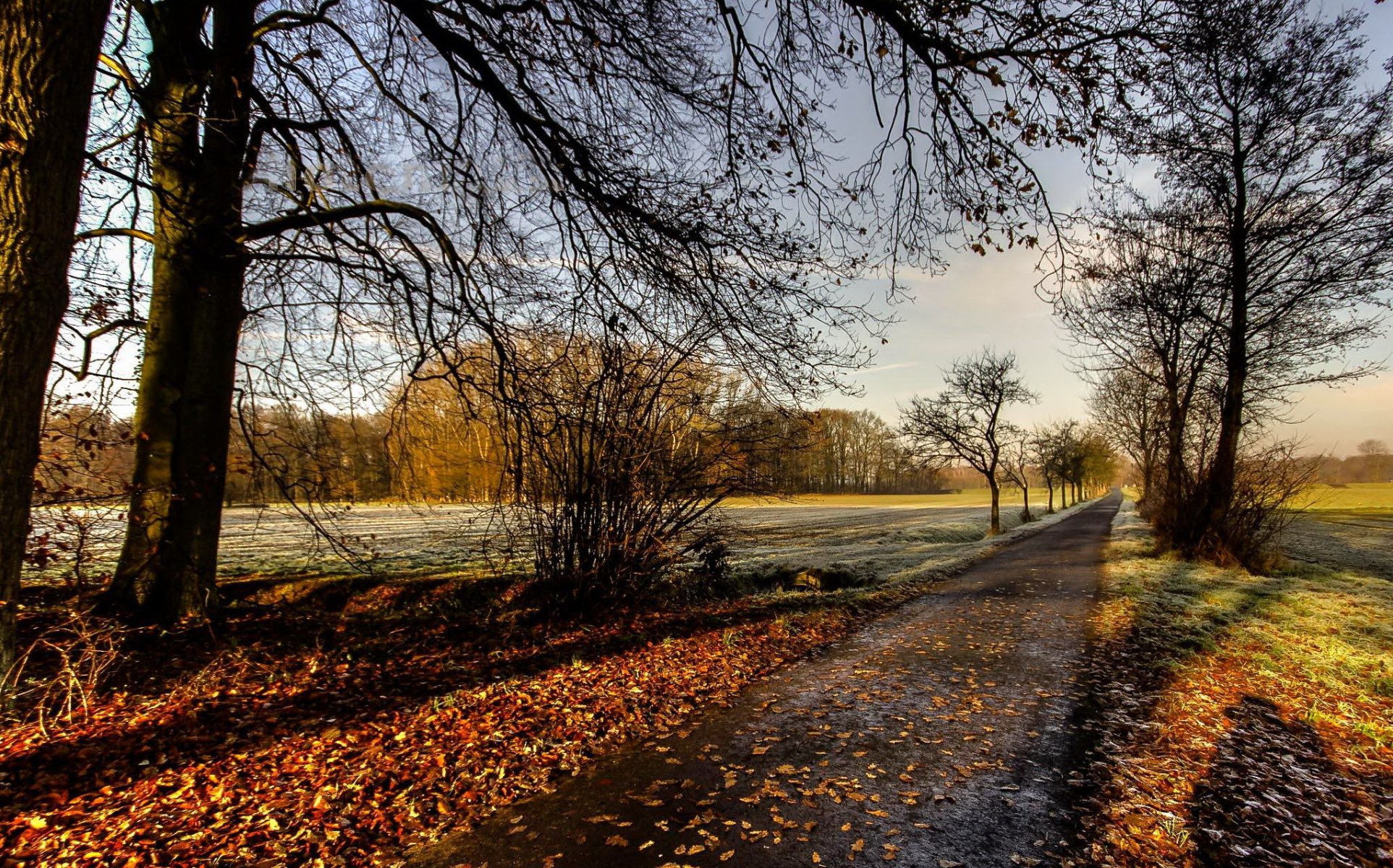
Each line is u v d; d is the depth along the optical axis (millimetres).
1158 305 16344
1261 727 5477
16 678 4723
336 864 3514
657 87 7555
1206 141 14422
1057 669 7324
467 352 8398
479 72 7055
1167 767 4730
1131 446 34188
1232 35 5793
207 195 7047
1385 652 7570
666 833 3869
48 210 3525
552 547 9328
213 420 7371
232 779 4285
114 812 3834
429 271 7633
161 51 7117
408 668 6723
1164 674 6957
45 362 3666
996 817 4066
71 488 5840
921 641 8820
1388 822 3998
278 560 14547
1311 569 14891
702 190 7688
